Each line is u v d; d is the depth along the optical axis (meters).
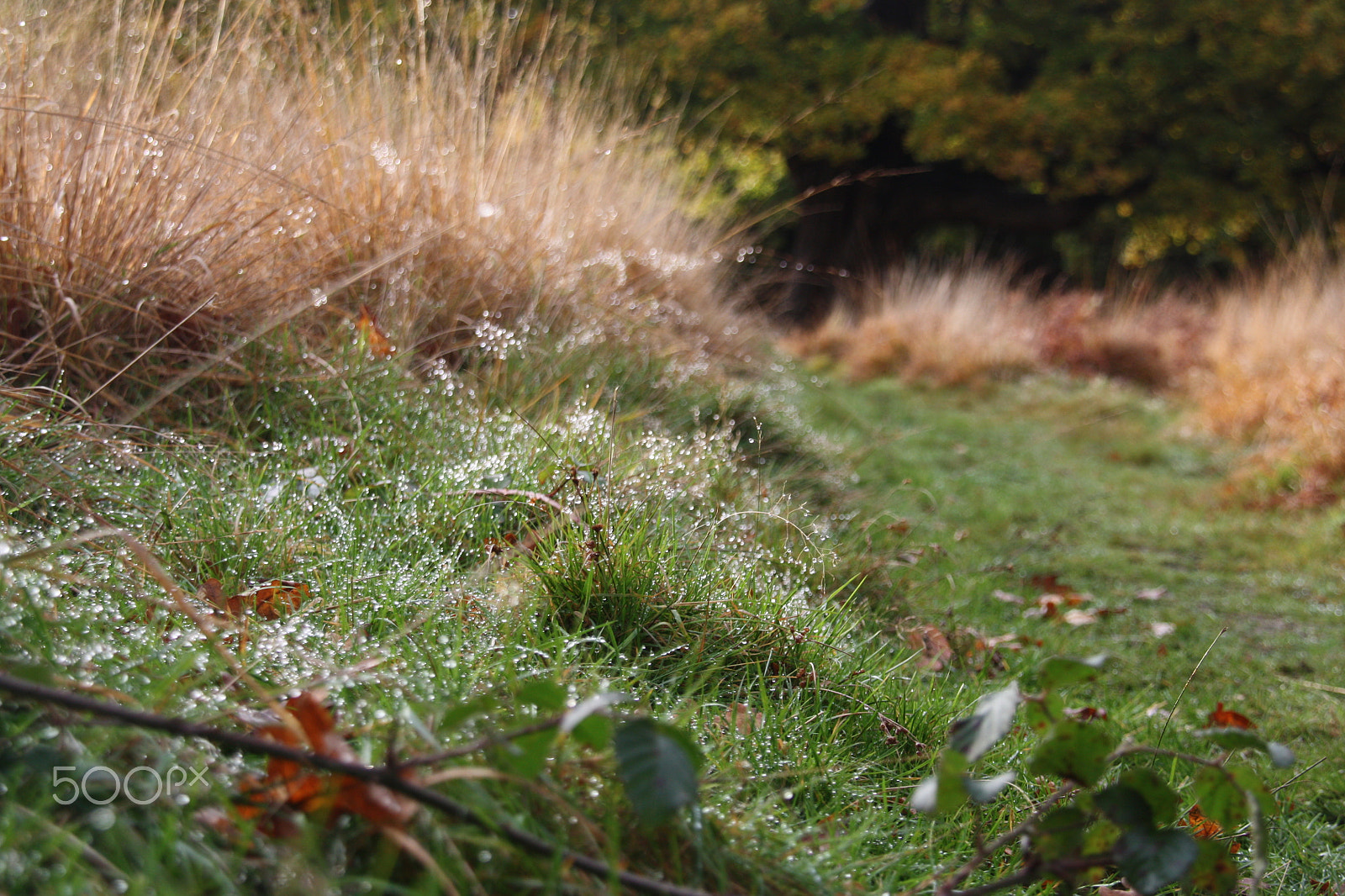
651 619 1.96
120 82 2.74
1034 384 8.76
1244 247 16.78
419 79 4.07
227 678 1.42
